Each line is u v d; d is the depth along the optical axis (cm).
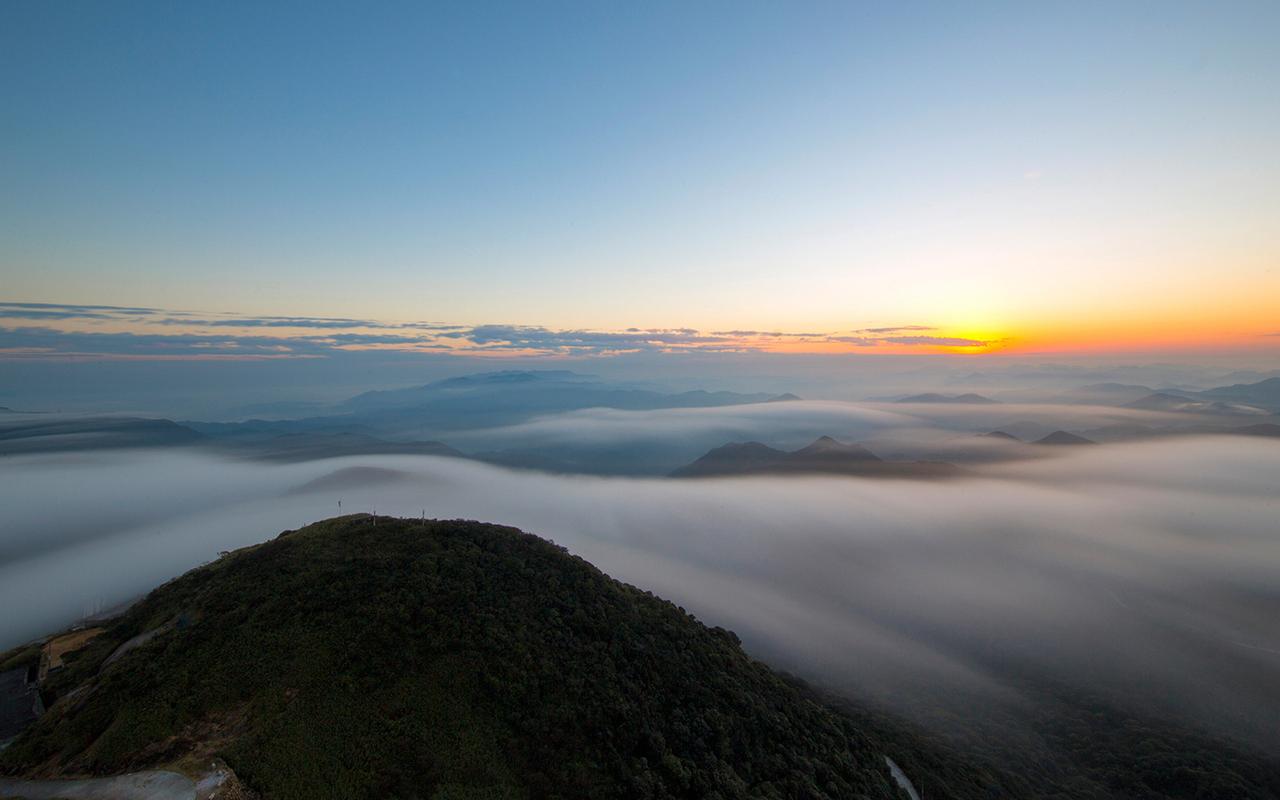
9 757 4509
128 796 3900
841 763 6384
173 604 6581
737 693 6588
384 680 5131
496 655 5712
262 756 4225
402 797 4209
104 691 5000
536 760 4869
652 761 5294
